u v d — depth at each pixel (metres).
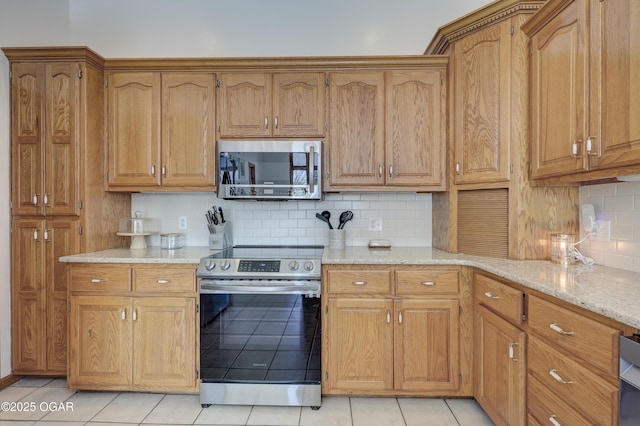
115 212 2.67
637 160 1.26
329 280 2.12
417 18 2.79
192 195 2.86
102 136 2.51
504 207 2.12
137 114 2.50
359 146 2.46
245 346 2.12
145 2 2.86
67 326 2.22
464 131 2.27
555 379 1.33
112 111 2.51
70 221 2.37
